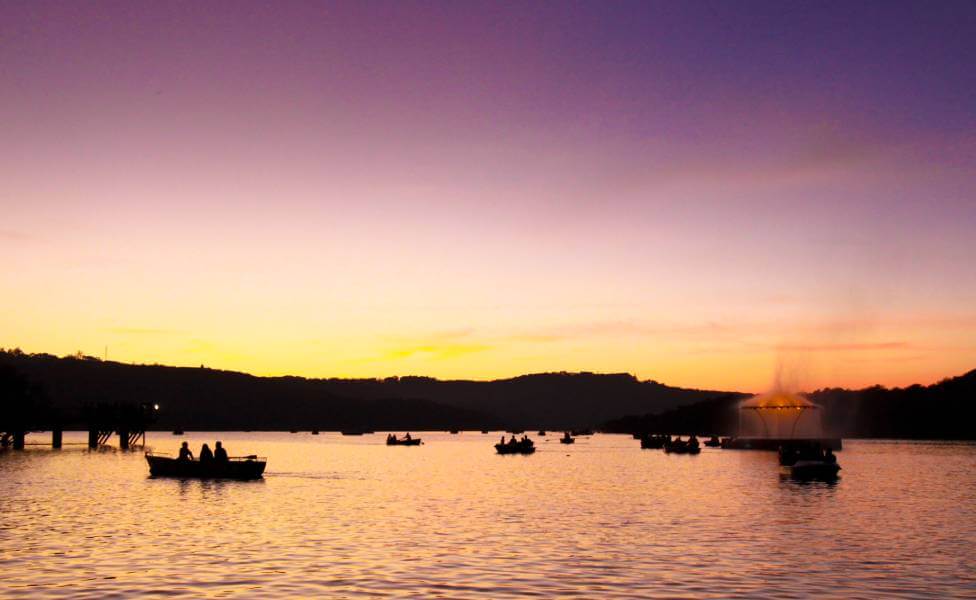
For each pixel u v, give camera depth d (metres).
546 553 33.16
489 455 151.25
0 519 43.12
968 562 31.48
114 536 37.09
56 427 138.00
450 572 28.86
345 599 24.62
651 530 40.62
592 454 153.62
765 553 33.47
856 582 27.64
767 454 135.62
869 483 73.62
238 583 26.70
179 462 72.75
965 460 122.00
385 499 57.16
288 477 81.38
